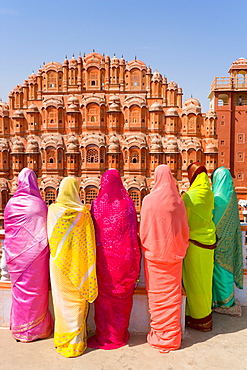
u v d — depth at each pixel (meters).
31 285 4.41
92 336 4.63
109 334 4.38
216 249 5.15
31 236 4.38
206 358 4.13
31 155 23.09
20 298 4.43
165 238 4.29
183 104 23.08
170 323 4.30
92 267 4.29
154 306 4.38
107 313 4.37
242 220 20.95
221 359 4.12
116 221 4.33
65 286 4.21
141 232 4.45
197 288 4.73
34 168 23.20
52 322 4.74
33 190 4.63
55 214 4.26
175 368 3.94
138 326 4.81
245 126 29.73
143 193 22.12
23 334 4.47
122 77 23.20
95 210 4.46
